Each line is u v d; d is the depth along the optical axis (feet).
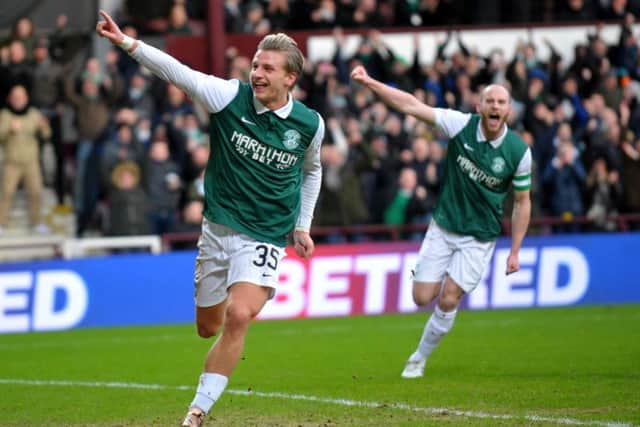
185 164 84.12
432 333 49.90
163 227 83.41
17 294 76.59
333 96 89.86
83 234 86.12
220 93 35.19
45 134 85.76
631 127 100.27
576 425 37.06
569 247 87.15
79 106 85.05
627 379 48.39
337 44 93.50
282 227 35.88
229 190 35.42
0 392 48.67
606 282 87.92
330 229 83.82
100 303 78.64
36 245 85.87
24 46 88.02
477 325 73.92
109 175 83.25
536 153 91.30
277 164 35.45
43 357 62.28
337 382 49.21
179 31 96.27
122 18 96.17
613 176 92.17
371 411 40.75
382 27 102.83
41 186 86.12
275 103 35.42
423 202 85.30
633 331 68.28
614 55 103.55
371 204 86.07
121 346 66.69
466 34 103.91
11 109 84.12
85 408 43.47
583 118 94.58
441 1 104.63
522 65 94.43
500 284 85.40
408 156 85.81
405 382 48.55
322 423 38.27
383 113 89.45
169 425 38.88
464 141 49.29
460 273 49.42
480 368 52.90
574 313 80.84
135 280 79.51
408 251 84.53
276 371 53.72
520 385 46.88
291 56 34.99
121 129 82.64
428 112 49.47
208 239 35.96
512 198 88.48
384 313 83.56
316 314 81.97
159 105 88.48
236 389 47.55
